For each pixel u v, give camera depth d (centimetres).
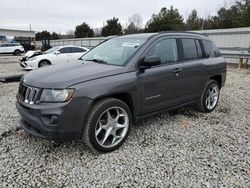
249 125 459
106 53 420
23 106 325
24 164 310
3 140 375
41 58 1207
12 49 2872
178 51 437
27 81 334
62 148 352
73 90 298
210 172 299
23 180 278
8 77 854
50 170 298
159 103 401
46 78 321
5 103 571
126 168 305
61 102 294
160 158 330
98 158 327
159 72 388
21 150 345
